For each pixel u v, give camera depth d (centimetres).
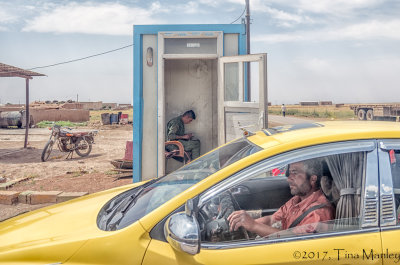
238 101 703
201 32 731
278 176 291
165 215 218
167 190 259
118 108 10038
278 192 285
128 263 206
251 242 216
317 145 226
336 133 231
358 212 219
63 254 212
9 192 712
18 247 226
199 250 198
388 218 214
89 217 260
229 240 229
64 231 240
